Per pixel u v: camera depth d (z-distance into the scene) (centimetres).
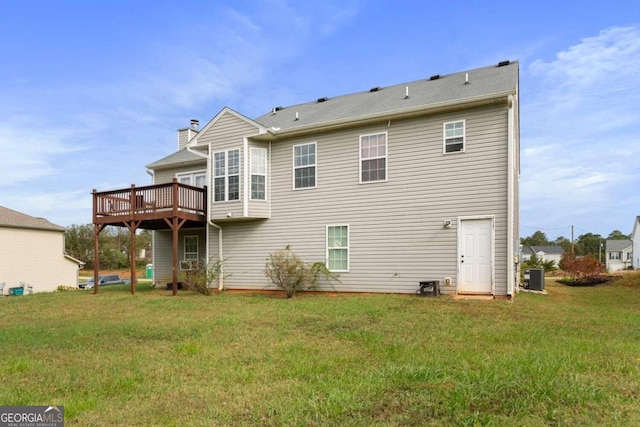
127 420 333
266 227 1387
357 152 1236
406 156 1157
